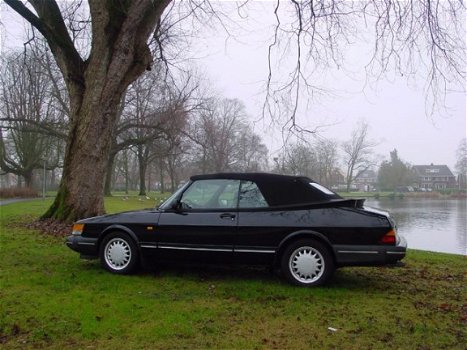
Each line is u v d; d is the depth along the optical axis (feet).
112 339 13.80
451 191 289.53
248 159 144.97
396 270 25.68
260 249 20.25
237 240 20.52
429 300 18.92
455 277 24.52
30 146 153.28
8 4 38.22
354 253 19.31
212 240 20.81
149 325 14.94
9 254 27.04
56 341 13.61
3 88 121.49
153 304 17.25
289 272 20.13
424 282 22.65
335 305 17.65
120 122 126.82
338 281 21.86
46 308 16.40
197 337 14.10
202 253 21.02
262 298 18.34
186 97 112.47
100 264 24.63
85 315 15.74
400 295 19.56
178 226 21.38
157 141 148.36
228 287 19.98
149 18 38.70
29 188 136.05
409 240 69.21
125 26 38.27
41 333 14.08
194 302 17.67
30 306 16.60
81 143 40.16
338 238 19.53
